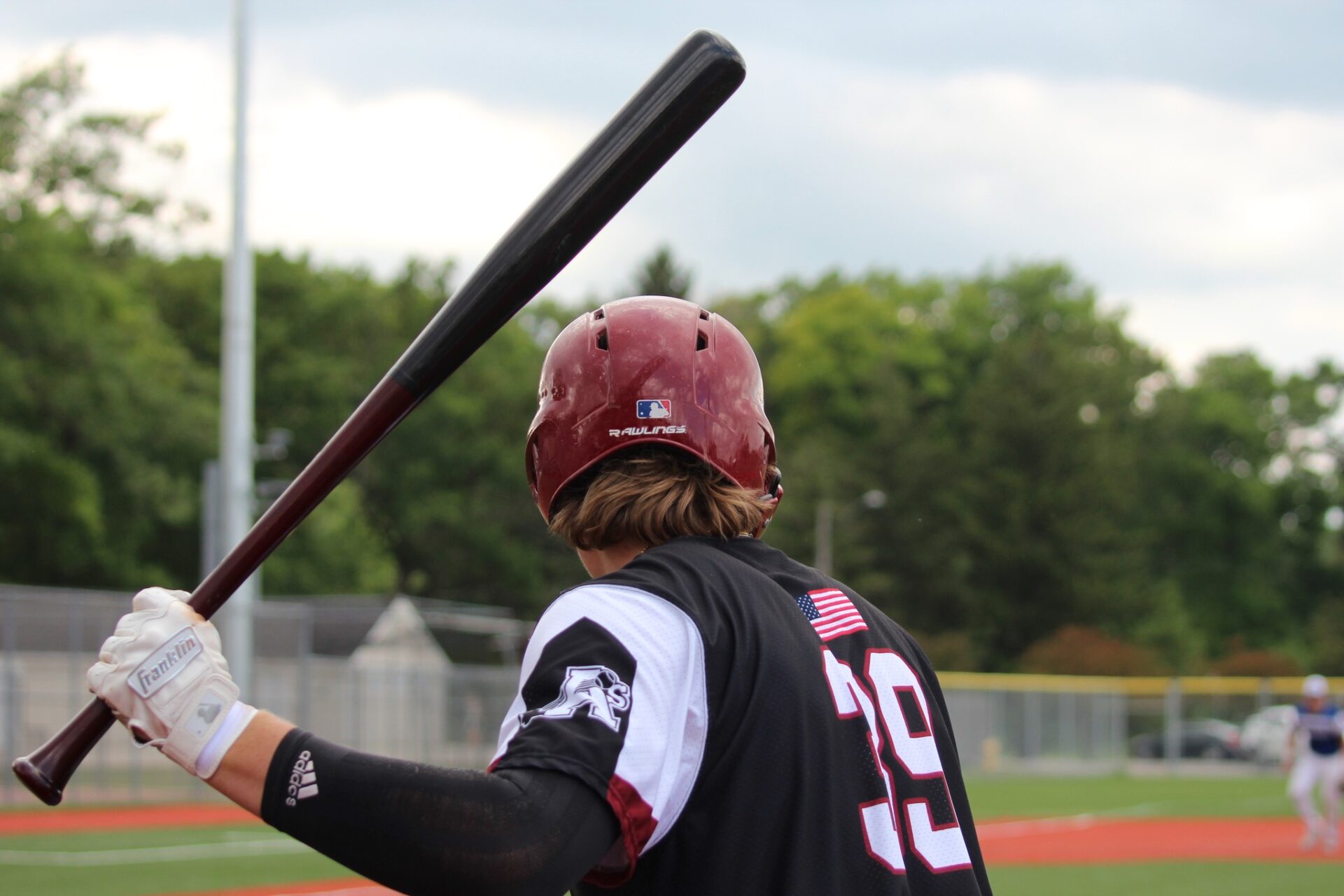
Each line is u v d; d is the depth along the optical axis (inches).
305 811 223.8
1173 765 5659.5
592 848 221.3
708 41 266.4
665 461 274.8
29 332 5541.3
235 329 3132.4
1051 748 5354.3
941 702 291.9
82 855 2133.4
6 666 3272.6
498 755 234.5
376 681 3777.1
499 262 260.1
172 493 5959.6
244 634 2965.1
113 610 3403.1
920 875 254.5
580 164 263.1
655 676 233.9
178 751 233.5
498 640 6466.5
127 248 7258.9
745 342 297.4
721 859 234.1
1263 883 1956.2
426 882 217.2
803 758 241.8
